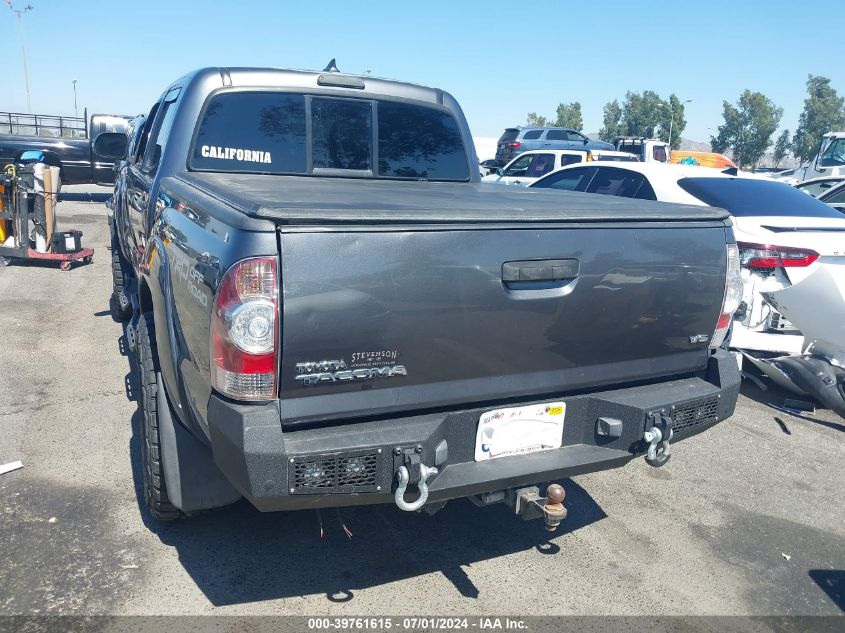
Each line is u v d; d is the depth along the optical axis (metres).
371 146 4.31
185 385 2.64
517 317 2.59
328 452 2.29
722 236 3.05
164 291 2.89
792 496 4.02
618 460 2.84
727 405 3.11
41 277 8.52
